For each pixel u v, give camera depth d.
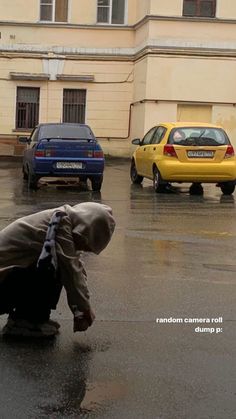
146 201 14.15
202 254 8.71
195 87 25.94
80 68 28.47
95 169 15.74
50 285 5.28
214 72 25.95
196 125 15.62
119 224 10.95
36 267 5.20
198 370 4.79
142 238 9.75
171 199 14.59
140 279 7.29
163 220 11.49
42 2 28.34
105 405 4.19
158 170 15.47
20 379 4.54
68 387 4.43
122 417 4.04
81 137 16.33
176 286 7.03
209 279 7.37
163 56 25.78
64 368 4.75
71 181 18.19
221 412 4.14
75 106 28.56
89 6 28.45
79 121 28.55
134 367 4.81
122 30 28.41
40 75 28.34
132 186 17.44
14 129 28.39
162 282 7.19
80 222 5.06
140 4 27.55
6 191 15.61
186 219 11.68
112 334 5.49
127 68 28.48
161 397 4.32
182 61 25.83
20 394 4.31
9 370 4.69
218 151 15.24
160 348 5.21
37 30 28.28
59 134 16.36
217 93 25.98
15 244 5.16
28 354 5.00
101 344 5.26
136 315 5.99
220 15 25.77
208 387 4.50
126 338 5.40
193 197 15.11
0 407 4.12
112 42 28.45
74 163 15.63
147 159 16.34
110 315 5.98
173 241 9.58
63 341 5.30
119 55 28.45
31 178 15.96
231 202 14.32
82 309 5.19
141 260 8.27
